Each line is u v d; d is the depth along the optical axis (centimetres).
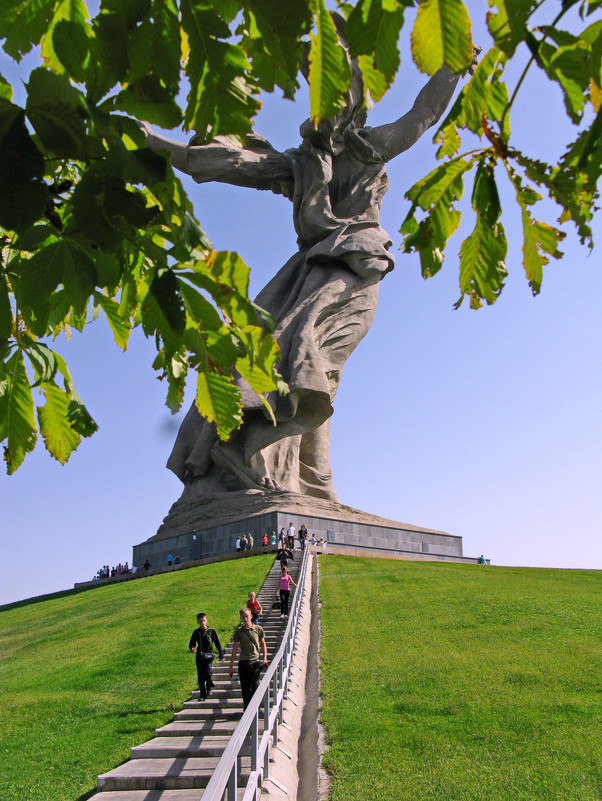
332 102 220
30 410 309
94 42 216
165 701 1380
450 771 934
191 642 1334
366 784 912
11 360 307
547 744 999
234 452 4706
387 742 1050
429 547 5119
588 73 214
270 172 4969
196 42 213
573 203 246
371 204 5081
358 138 4994
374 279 4962
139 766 932
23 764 1066
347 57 214
